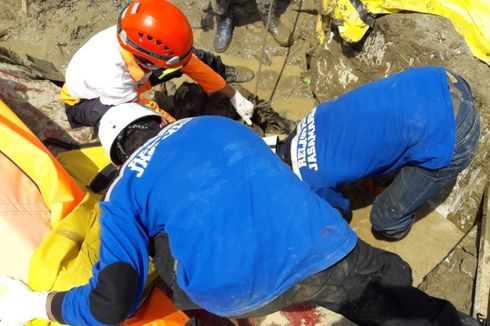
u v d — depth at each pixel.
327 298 2.31
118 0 4.97
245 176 2.04
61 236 2.60
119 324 2.32
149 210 2.09
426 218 3.49
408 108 2.71
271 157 2.15
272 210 2.03
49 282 2.46
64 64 4.64
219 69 4.01
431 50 3.30
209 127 2.13
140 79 3.30
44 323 2.44
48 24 4.82
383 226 3.21
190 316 2.86
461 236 3.41
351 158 2.77
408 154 2.84
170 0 5.03
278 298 2.22
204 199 2.00
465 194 3.35
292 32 4.73
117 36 3.10
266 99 4.38
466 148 2.78
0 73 3.67
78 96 3.36
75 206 2.80
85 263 2.57
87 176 3.14
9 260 2.54
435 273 3.15
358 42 3.76
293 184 2.10
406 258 3.35
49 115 3.59
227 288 2.04
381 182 3.61
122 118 2.46
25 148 2.88
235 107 3.78
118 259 2.02
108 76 3.19
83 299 2.07
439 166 2.80
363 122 2.74
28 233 2.63
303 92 4.41
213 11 4.80
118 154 2.47
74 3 4.93
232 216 2.00
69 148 3.42
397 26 3.42
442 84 2.75
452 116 2.71
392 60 3.58
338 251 2.12
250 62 4.66
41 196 2.83
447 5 3.23
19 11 4.84
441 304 2.42
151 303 2.63
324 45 4.10
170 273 2.29
